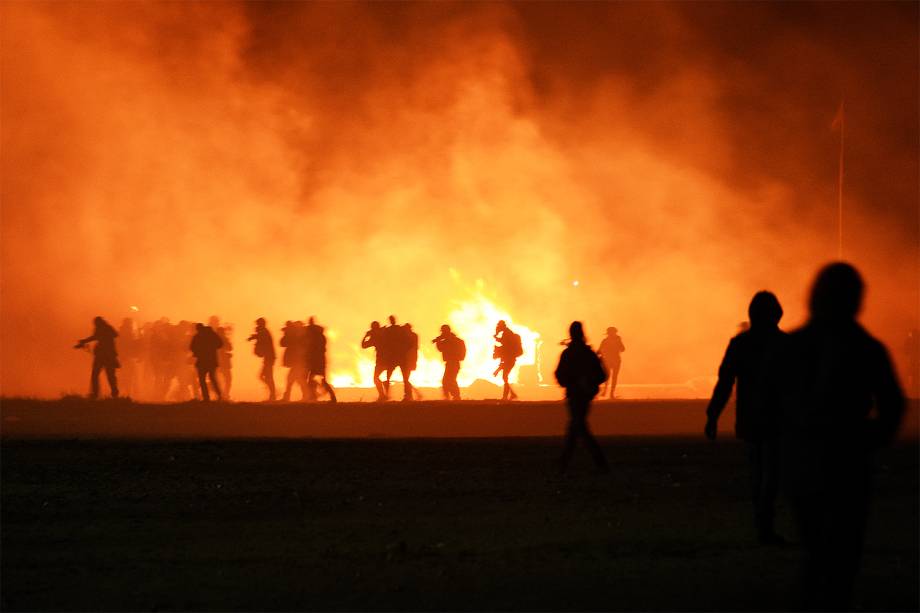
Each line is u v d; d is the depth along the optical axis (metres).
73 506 45.53
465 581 31.58
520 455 59.56
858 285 24.08
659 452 60.19
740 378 36.28
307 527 40.72
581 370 53.25
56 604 29.73
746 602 28.92
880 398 23.73
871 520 40.06
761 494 36.53
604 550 35.62
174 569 33.78
